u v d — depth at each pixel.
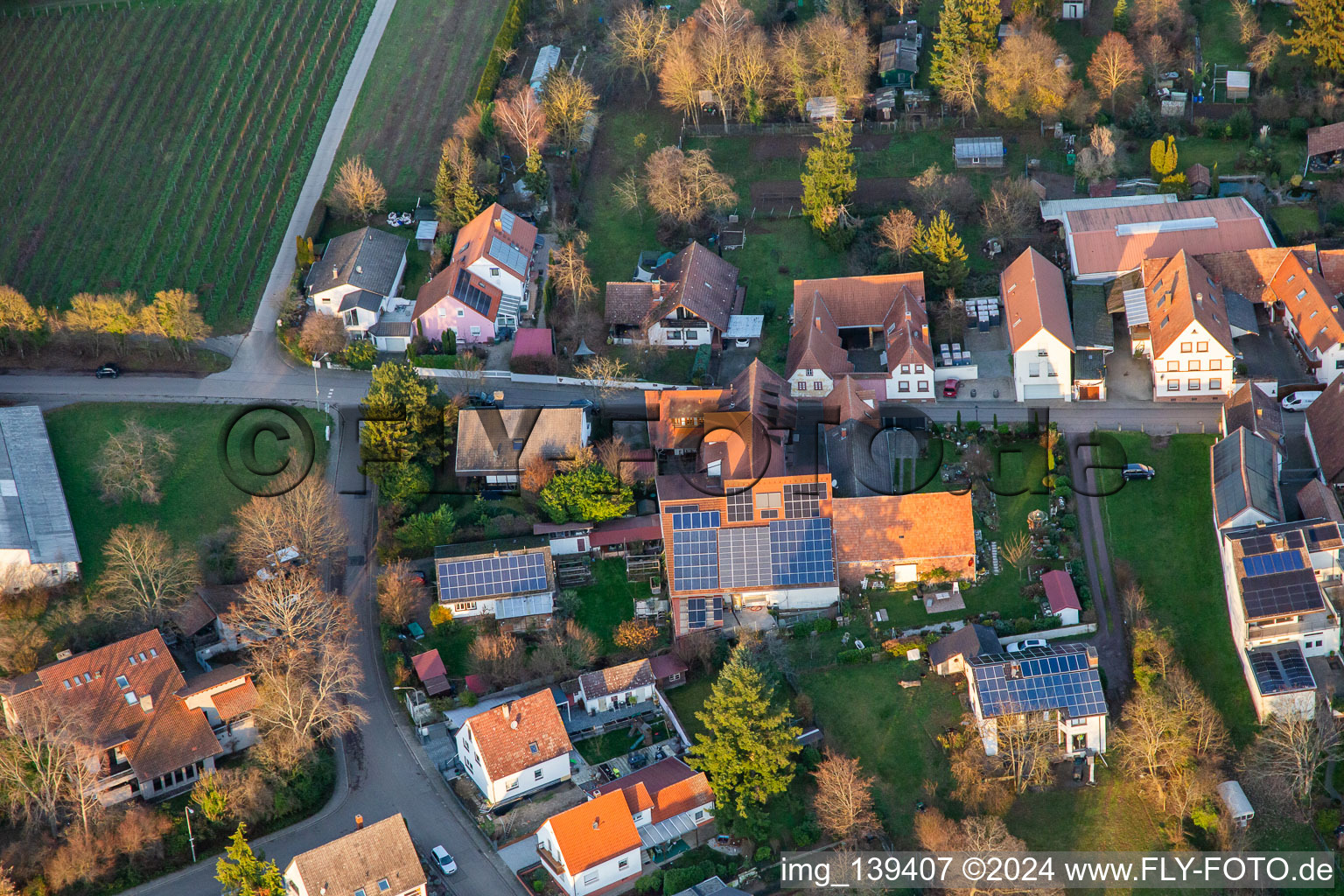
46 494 157.88
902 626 147.00
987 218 184.12
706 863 128.25
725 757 129.75
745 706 130.25
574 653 143.88
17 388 173.62
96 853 126.81
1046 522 154.38
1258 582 140.62
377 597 150.25
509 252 182.62
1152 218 181.38
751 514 150.12
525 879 127.12
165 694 137.88
